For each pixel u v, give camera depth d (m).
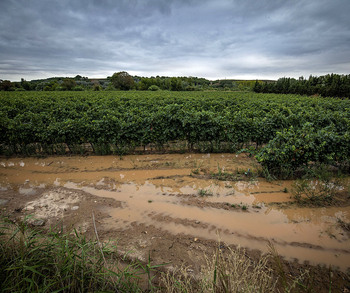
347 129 8.45
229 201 4.98
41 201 4.94
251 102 20.91
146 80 79.19
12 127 8.58
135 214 4.45
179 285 2.49
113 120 8.74
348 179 6.13
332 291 2.73
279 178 6.19
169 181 6.11
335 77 43.78
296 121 9.93
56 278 2.20
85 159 8.20
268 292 2.32
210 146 9.06
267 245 3.57
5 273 2.20
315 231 3.94
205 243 3.60
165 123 8.93
